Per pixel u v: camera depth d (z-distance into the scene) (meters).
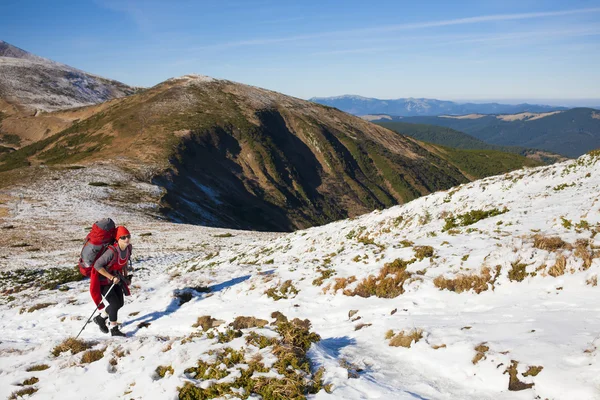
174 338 7.06
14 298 16.19
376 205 171.88
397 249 12.31
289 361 5.21
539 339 5.41
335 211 160.38
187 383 4.91
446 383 5.06
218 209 105.75
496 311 7.05
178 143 139.75
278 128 192.62
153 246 37.47
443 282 8.73
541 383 4.55
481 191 21.11
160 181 91.19
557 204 15.27
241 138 167.12
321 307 9.42
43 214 51.59
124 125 158.38
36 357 7.02
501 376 4.85
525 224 12.81
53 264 30.75
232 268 15.13
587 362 4.64
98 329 9.67
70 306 12.30
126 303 11.54
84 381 5.70
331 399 4.48
